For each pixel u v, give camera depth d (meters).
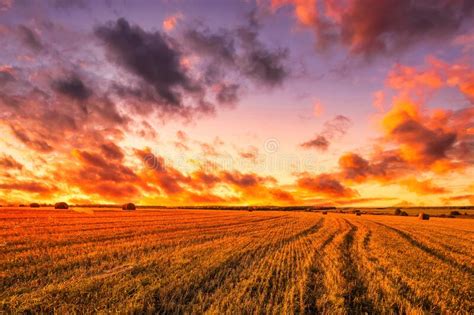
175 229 24.98
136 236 19.89
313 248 16.95
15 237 18.23
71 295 8.16
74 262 11.91
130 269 11.02
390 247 18.52
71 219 33.31
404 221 48.16
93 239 18.09
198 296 8.16
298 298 8.63
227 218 42.72
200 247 15.86
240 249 15.54
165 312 7.39
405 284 10.41
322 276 11.04
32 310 7.27
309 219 46.28
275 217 49.50
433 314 8.09
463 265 14.26
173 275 10.15
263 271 11.23
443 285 10.48
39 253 13.45
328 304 8.25
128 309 7.21
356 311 7.96
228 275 10.70
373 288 9.63
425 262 14.13
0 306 7.55
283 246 17.41
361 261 13.97
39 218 33.59
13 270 10.63
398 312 8.14
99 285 9.12
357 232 27.66
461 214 84.25
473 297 9.54
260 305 7.68
